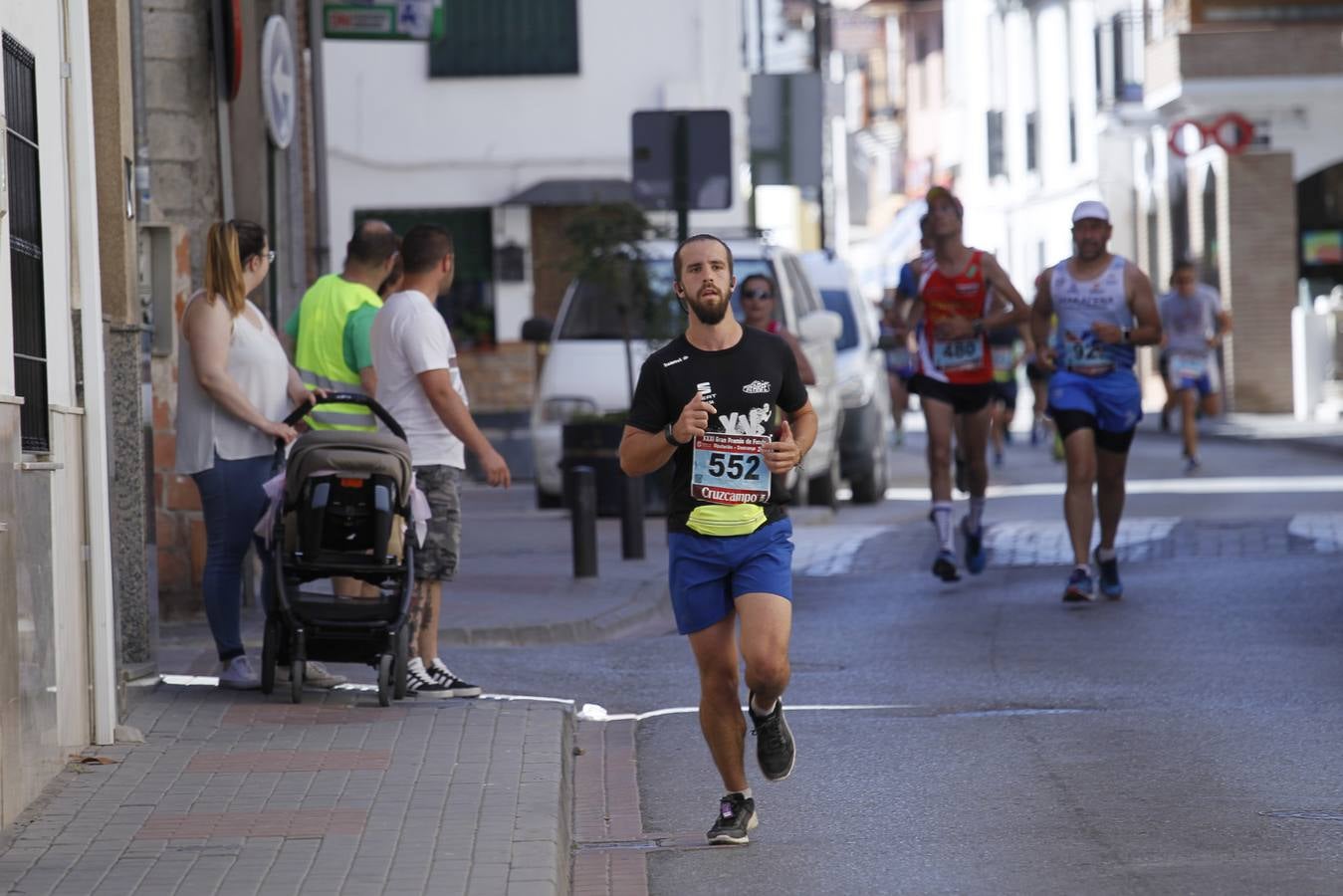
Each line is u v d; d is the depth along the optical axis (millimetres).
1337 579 42906
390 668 30703
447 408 31250
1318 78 115250
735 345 22875
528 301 93375
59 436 25375
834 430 65125
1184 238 126750
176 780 25172
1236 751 27219
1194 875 21141
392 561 30719
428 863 20984
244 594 41844
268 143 48375
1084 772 26281
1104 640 37125
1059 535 52875
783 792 25875
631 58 93812
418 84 93812
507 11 93688
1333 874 21000
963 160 180750
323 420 32906
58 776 25297
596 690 33781
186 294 39406
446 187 93812
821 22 109688
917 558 50562
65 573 25703
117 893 20078
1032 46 156750
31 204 24234
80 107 26328
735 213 97938
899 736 29062
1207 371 77875
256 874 20672
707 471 22844
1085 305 41906
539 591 44750
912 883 21328
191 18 42219
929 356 45031
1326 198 118250
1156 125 130375
